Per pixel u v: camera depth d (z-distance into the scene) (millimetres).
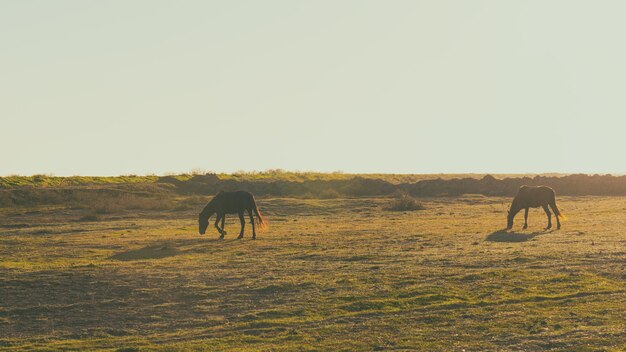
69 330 23750
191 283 28812
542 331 20203
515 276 27656
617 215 52438
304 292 26750
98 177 88812
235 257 35250
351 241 40375
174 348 20516
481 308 23391
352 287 27094
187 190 82375
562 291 25156
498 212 61031
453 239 39750
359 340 20469
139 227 52500
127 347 20891
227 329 22547
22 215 62250
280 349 19812
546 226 46281
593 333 19531
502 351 18578
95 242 43000
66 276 30594
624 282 26094
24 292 28297
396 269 30234
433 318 22422
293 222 55344
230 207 44219
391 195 80688
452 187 85312
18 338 23078
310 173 99438
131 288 28312
